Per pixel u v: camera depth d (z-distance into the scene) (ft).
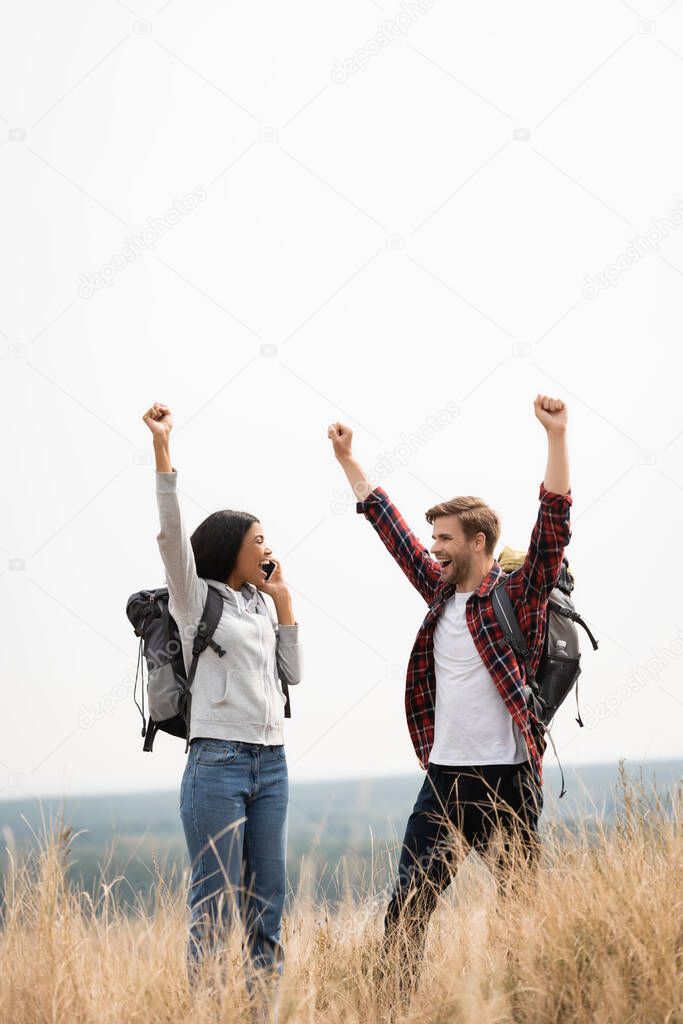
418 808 17.48
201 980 14.87
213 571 17.38
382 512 19.80
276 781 16.99
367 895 17.88
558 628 17.10
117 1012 14.79
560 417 17.16
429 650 18.12
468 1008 14.08
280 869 16.72
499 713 16.92
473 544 17.63
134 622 17.01
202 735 16.29
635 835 16.75
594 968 14.02
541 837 16.75
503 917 16.07
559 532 16.79
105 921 16.70
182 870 17.39
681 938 14.62
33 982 15.20
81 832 16.94
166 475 16.24
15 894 16.43
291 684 17.92
